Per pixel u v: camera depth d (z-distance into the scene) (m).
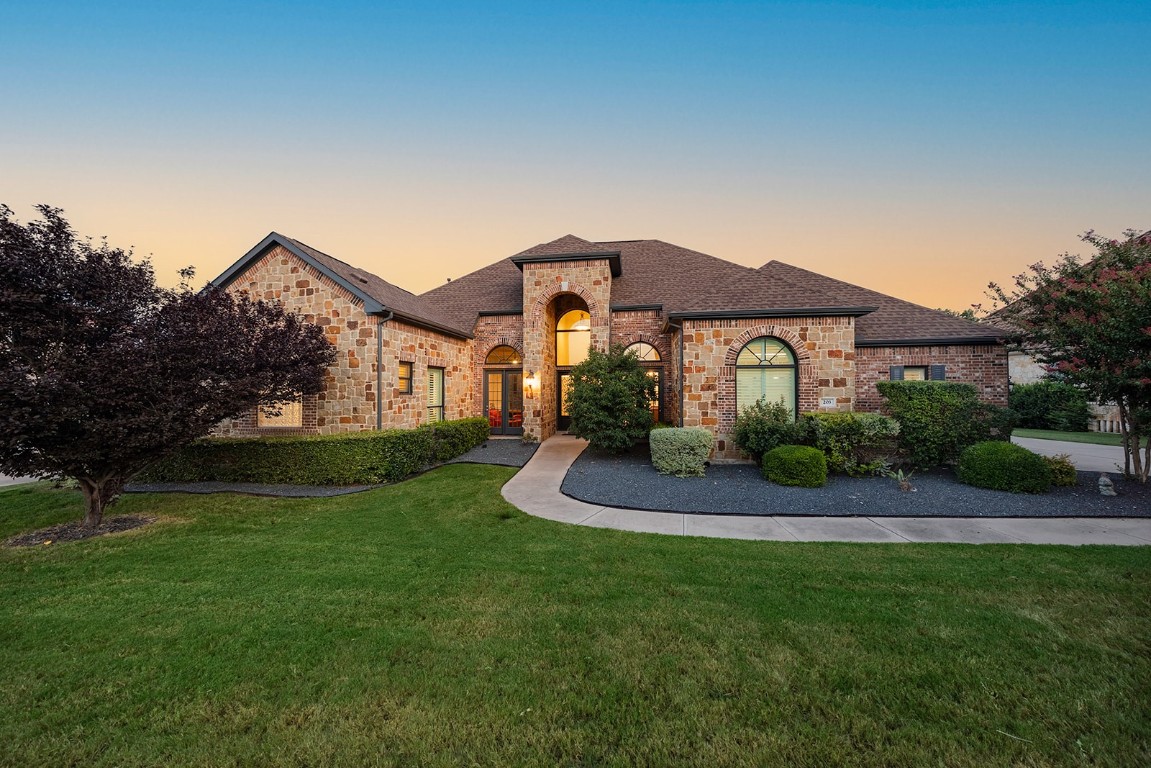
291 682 3.03
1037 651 3.29
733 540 6.04
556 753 2.42
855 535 6.25
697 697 2.84
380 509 7.63
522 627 3.73
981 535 6.18
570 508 7.73
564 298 17.31
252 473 9.66
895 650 3.34
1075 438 15.62
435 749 2.44
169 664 3.25
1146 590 4.29
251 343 8.10
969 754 2.37
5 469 6.16
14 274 5.70
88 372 5.91
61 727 2.64
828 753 2.39
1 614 4.04
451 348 15.19
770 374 11.52
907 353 12.47
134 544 5.98
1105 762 2.30
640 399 12.59
